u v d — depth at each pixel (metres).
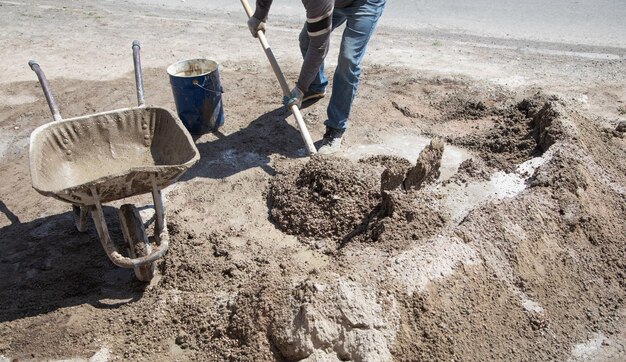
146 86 7.06
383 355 3.15
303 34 6.03
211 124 6.01
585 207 4.29
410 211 4.13
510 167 4.91
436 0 10.28
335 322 3.23
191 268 4.12
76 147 4.42
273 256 4.25
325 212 4.55
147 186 3.85
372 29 5.29
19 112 6.56
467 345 3.33
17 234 4.69
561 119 4.99
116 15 9.86
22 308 3.93
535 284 3.78
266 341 3.36
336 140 5.61
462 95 6.53
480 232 3.88
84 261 4.36
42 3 10.61
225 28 9.06
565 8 9.66
